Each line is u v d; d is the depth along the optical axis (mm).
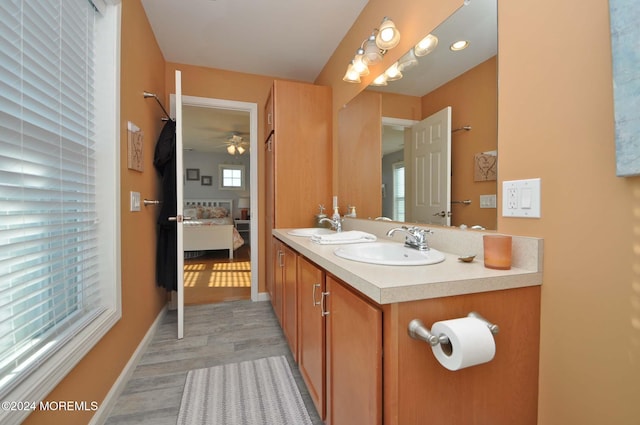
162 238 2277
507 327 814
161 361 1754
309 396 1420
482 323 674
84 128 1250
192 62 2758
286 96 2533
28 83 893
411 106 1483
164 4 1933
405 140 1540
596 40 708
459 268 884
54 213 1037
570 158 770
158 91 2420
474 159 1096
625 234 662
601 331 710
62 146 1086
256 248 3006
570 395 781
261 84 3031
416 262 926
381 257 1348
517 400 833
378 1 1800
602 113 700
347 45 2270
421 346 721
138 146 1759
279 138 2514
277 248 2268
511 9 938
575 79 754
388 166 1699
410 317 710
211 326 2307
